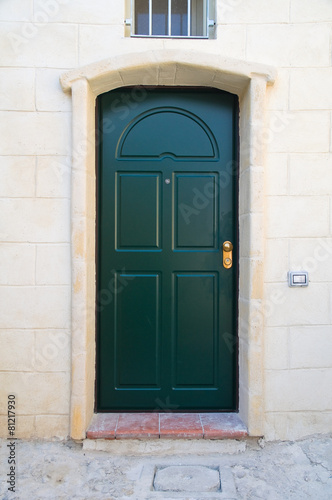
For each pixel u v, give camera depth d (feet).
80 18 8.29
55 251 8.33
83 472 7.53
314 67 8.33
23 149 8.29
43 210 8.32
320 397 8.41
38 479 7.29
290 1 8.32
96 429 8.23
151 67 8.13
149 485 7.18
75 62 8.30
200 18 8.73
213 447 8.22
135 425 8.40
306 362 8.39
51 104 8.30
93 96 8.64
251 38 8.32
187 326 9.08
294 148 8.36
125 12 8.45
